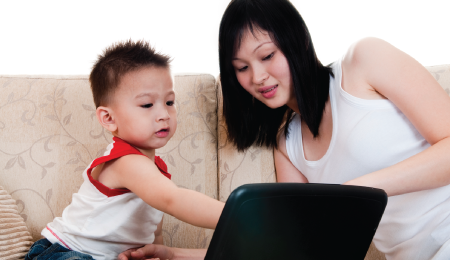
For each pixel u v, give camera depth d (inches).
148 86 33.0
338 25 77.2
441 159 31.6
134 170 31.0
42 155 51.4
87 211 35.5
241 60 40.8
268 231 18.7
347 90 40.1
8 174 50.6
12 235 42.9
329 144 43.6
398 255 38.1
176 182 51.7
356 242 22.0
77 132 52.1
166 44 76.7
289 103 45.4
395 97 36.1
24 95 53.2
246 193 17.2
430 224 35.6
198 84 55.4
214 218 24.8
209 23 76.9
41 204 50.1
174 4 76.5
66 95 53.3
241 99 47.7
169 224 51.1
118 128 34.8
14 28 74.9
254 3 39.1
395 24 76.4
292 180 51.2
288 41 39.3
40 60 75.4
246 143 51.3
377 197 20.8
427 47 76.0
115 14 75.9
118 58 34.1
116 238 35.8
